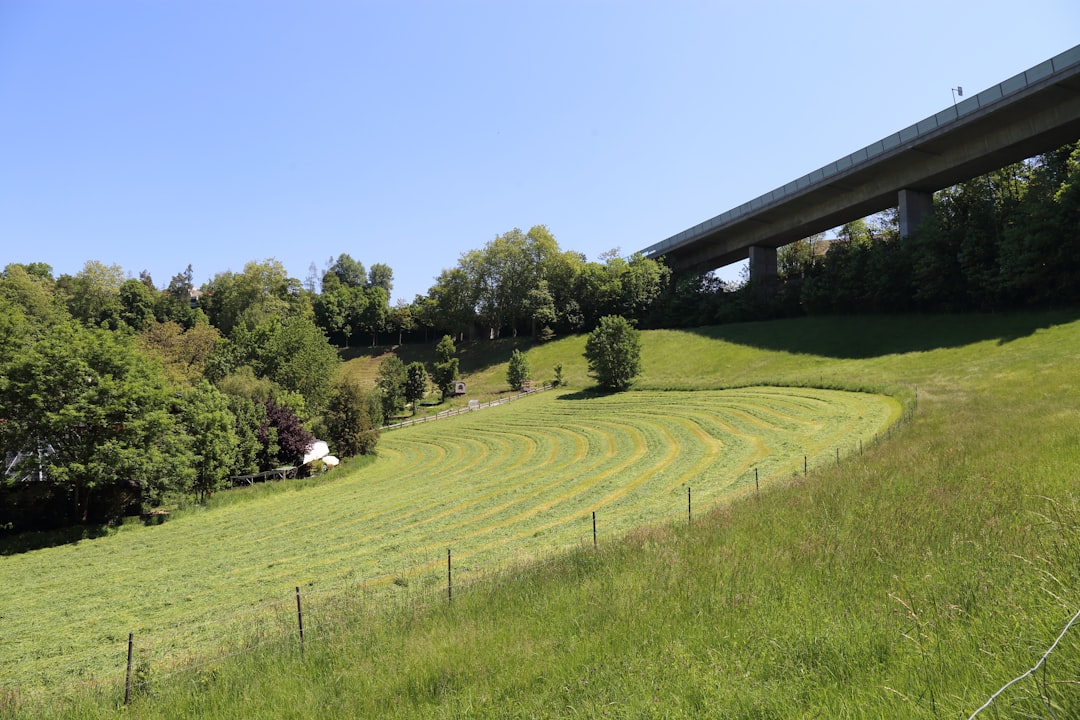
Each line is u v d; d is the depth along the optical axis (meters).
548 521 22.11
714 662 5.39
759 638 5.79
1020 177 60.94
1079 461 10.99
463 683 6.34
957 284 52.53
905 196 58.62
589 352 64.56
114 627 14.92
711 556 9.47
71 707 8.17
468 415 64.19
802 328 66.81
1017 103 44.56
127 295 107.75
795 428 34.34
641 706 4.87
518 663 6.54
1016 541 6.85
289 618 12.47
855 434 29.44
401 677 6.72
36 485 26.50
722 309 81.00
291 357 53.12
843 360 52.28
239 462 35.38
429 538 21.36
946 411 26.64
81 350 27.62
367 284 179.38
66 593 18.20
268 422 38.00
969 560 6.65
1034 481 10.02
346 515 26.72
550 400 64.31
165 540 24.72
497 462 39.00
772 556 8.77
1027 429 16.23
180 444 29.86
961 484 11.00
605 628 7.05
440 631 8.21
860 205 64.12
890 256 58.31
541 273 99.69
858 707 3.92
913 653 4.60
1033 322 44.25
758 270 83.31
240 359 55.47
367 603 12.88
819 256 88.88
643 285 93.44
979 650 4.23
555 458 37.56
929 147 52.59
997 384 32.81
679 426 41.50
